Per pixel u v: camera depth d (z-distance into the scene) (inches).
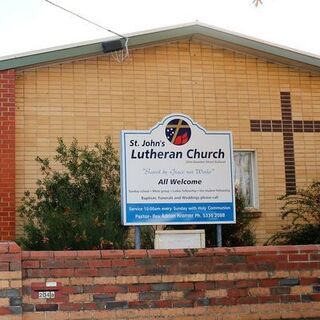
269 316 355.3
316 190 558.9
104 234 420.8
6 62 546.3
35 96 563.2
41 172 553.0
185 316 345.1
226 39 594.2
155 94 589.3
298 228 554.9
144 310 341.1
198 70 602.9
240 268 355.6
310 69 627.2
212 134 405.7
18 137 554.6
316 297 362.3
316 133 624.1
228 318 350.0
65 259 335.3
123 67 585.6
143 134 396.8
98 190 453.7
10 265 325.4
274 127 613.9
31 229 440.5
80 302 334.3
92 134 570.9
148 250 346.6
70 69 574.2
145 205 390.9
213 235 479.8
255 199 603.2
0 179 534.3
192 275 349.1
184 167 399.2
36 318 328.5
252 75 615.5
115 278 339.9
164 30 578.6
